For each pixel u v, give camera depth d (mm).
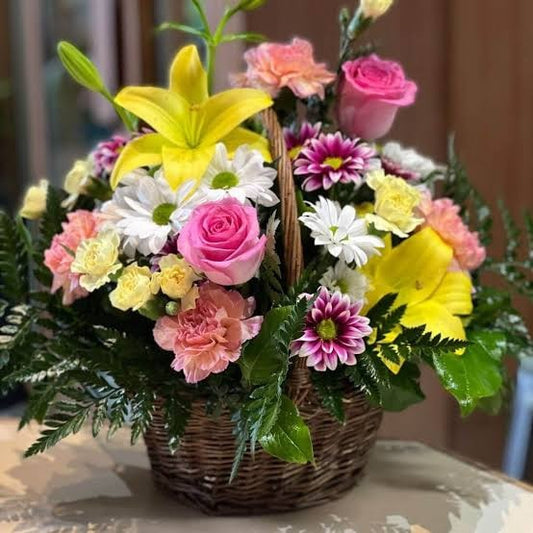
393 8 1440
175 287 632
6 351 715
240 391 664
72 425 649
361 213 721
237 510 729
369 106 751
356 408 717
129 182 703
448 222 746
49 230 761
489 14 1473
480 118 1500
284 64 749
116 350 671
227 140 725
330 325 640
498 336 744
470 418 1528
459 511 750
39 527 712
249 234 621
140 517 730
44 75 1760
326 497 756
